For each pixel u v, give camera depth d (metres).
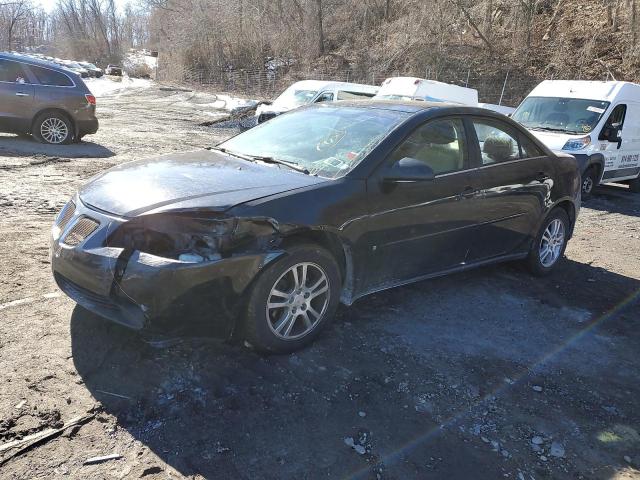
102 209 3.13
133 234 2.95
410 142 3.97
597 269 5.96
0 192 6.80
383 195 3.70
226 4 46.81
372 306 4.27
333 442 2.71
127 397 2.86
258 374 3.18
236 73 44.09
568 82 11.30
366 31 40.53
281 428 2.76
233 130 18.20
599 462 2.78
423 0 34.81
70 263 3.08
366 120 4.15
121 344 3.32
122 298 2.92
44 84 10.91
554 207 5.40
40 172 8.33
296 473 2.49
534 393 3.32
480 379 3.40
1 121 10.62
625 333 4.30
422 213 3.97
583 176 10.14
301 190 3.36
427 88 14.33
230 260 2.99
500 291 4.92
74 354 3.17
